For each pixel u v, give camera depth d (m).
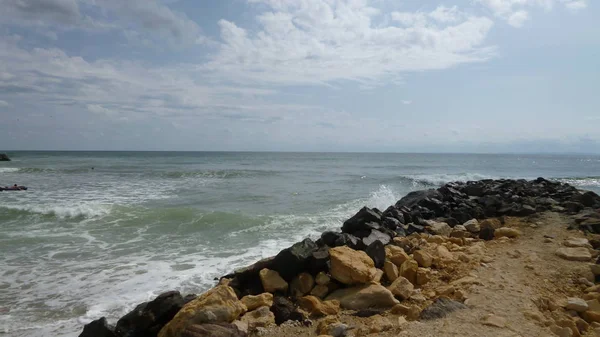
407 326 4.26
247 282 6.30
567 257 6.44
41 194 20.33
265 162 64.44
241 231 11.97
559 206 11.09
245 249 9.95
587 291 5.23
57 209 14.57
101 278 7.83
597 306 4.70
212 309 4.73
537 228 8.86
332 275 5.87
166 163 55.66
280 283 5.89
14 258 9.24
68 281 7.67
